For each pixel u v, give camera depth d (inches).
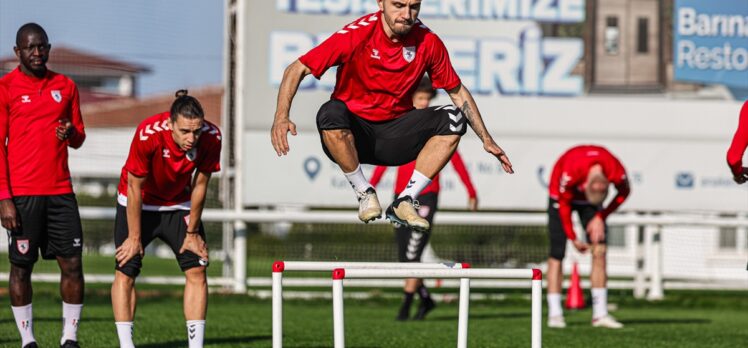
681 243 2282.2
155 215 987.3
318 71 776.3
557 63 1972.2
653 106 1994.3
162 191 974.4
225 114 1921.8
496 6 1961.1
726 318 1675.7
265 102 1908.2
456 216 1866.4
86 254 2726.4
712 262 2260.1
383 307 1827.0
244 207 1902.1
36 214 1026.7
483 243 2183.8
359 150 823.1
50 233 1042.1
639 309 1860.2
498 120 1961.1
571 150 1434.5
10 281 1045.8
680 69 1998.0
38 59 1012.5
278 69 1911.9
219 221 1866.4
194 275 989.8
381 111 806.5
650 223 1934.1
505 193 1957.4
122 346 984.9
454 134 817.5
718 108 2006.6
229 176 1940.2
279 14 1915.6
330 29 1925.4
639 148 1994.3
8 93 1013.2
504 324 1507.1
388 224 1980.8
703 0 2001.7
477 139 1950.1
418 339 1266.0
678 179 2003.0
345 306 1835.6
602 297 1489.9
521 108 1963.6
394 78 793.6
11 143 1021.2
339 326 753.6
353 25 790.5
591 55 1979.6
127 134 1956.2
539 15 1969.7
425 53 797.9
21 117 1018.7
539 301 790.5
